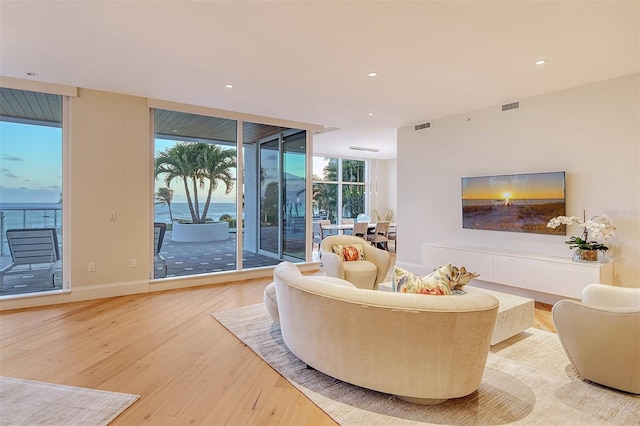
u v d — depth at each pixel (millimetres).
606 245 4020
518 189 4770
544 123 4539
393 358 2109
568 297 3975
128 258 4777
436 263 5355
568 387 2426
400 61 3514
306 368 2686
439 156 5855
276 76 3965
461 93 4523
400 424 2016
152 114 5027
